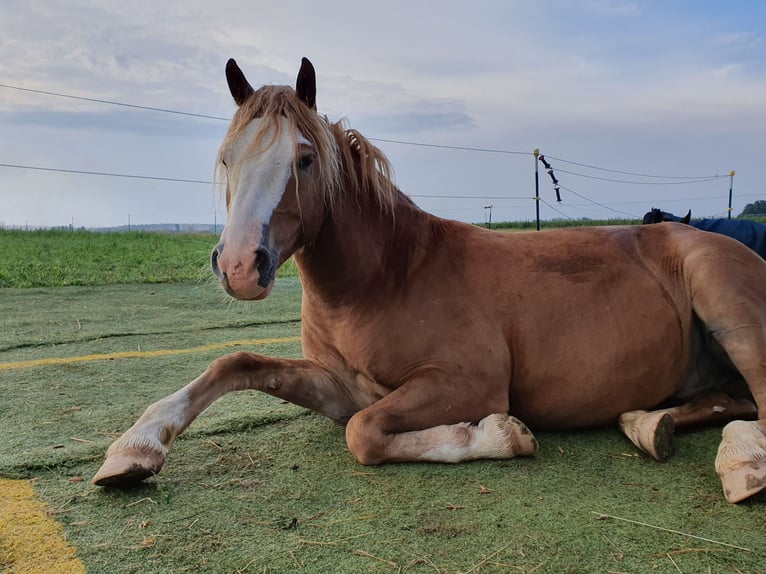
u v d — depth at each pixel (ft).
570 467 7.92
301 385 9.00
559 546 5.96
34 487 7.42
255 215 7.27
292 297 26.20
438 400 8.24
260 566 5.66
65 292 26.55
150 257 44.98
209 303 23.97
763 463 6.88
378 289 8.71
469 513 6.64
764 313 8.45
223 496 7.12
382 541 6.08
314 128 7.99
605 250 9.48
